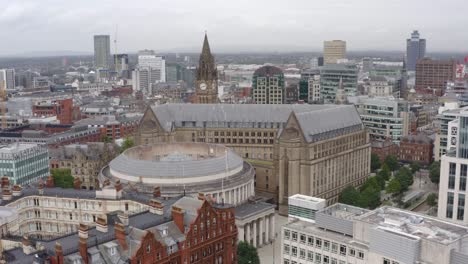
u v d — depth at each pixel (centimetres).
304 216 15938
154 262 13650
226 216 15912
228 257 16112
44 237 19538
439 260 11988
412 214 14275
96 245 13050
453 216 19425
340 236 14188
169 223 14800
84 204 18962
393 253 12538
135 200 18338
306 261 14725
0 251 13425
